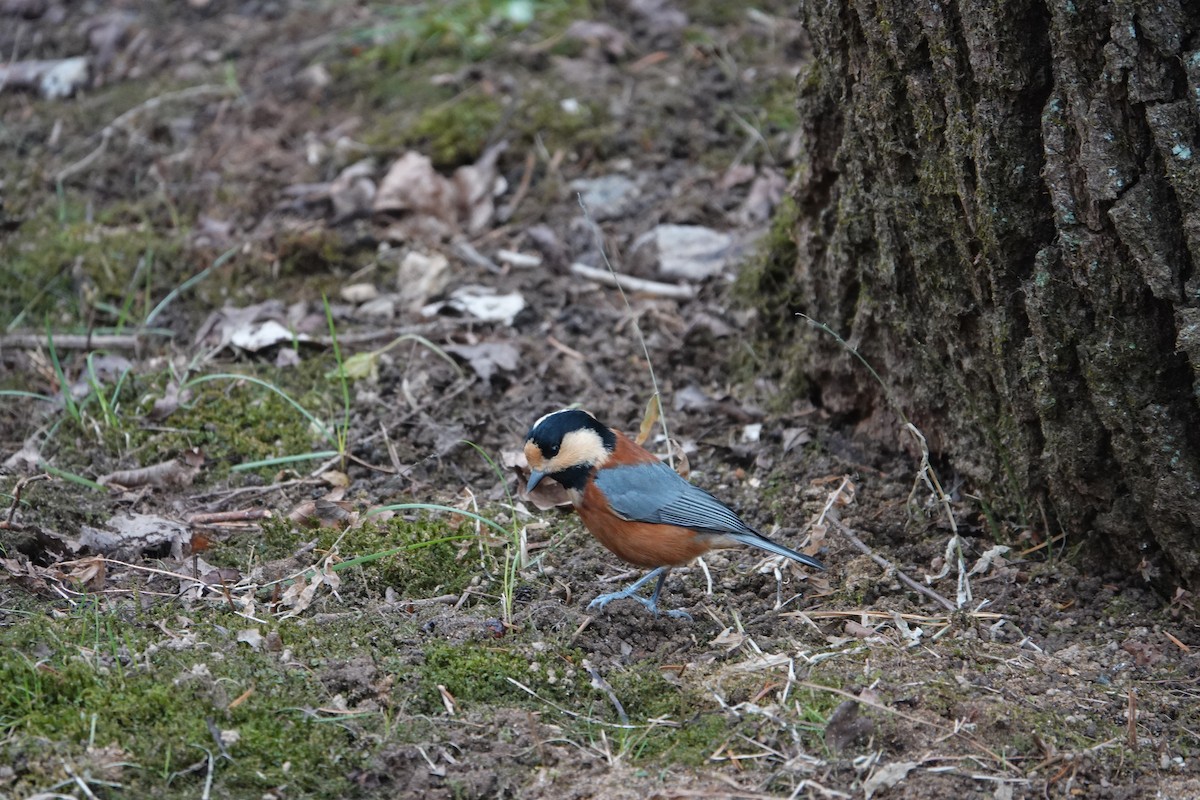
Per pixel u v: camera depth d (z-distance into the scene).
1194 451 9.02
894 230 10.51
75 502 10.96
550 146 16.58
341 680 8.56
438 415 12.60
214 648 8.81
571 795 7.71
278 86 18.22
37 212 16.02
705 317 13.92
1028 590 10.05
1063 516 10.19
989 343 10.06
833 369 12.05
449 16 19.09
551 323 14.16
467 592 9.93
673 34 18.56
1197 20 8.04
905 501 11.30
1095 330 9.11
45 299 14.44
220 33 19.80
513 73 17.86
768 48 18.09
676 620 9.76
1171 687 8.84
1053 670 9.02
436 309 14.15
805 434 12.33
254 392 12.79
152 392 12.74
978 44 9.06
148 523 10.55
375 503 11.34
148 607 9.42
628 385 13.30
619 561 10.66
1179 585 9.70
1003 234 9.40
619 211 15.66
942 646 9.27
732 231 15.16
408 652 9.02
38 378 13.11
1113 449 9.44
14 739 7.65
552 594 10.06
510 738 8.20
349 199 15.68
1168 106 8.23
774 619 9.76
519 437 12.45
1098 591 9.97
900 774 7.82
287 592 9.73
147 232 15.43
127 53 19.47
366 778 7.77
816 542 10.66
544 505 11.32
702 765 8.01
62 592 9.47
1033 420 10.00
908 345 10.94
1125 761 8.05
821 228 11.58
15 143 17.41
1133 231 8.55
